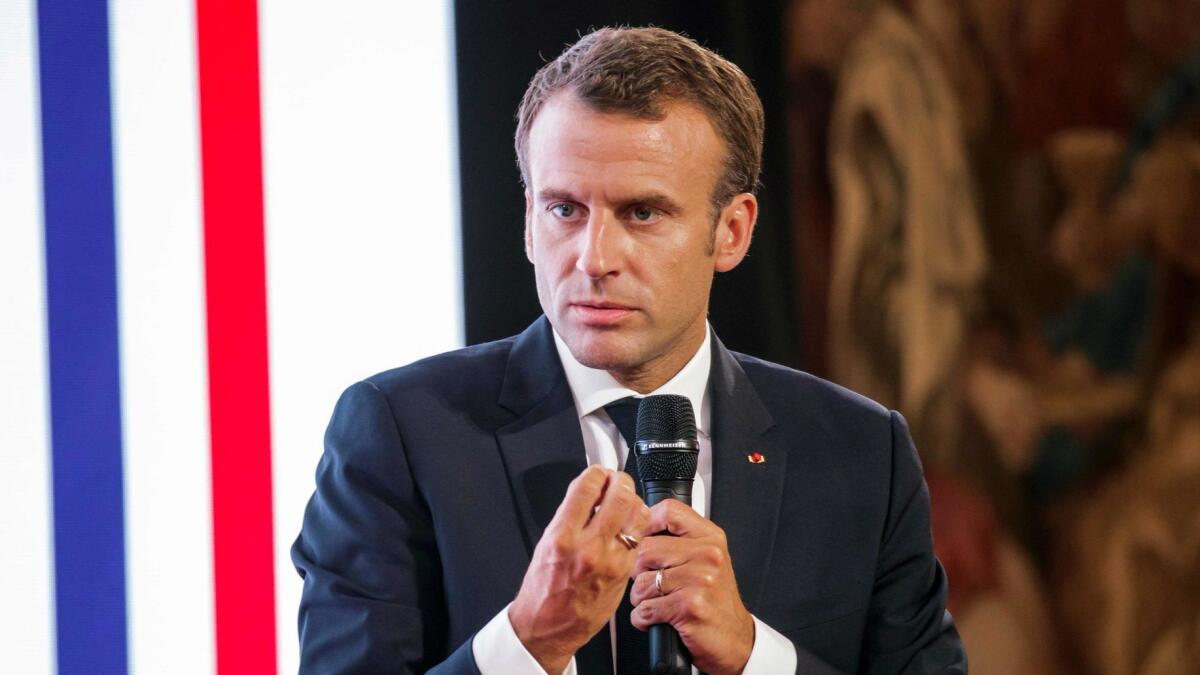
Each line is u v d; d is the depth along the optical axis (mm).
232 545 6891
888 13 9781
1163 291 10586
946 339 10000
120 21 6941
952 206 9984
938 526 10148
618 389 4898
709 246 4621
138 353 6840
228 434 6934
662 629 4207
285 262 7133
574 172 4402
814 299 9469
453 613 4570
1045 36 10336
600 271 4371
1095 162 10438
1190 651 10562
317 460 7082
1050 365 10367
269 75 7191
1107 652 10438
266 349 7051
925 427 10008
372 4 7426
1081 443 10422
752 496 4879
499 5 7742
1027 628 10320
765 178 9266
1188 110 10609
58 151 6801
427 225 7457
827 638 4809
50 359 6711
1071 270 10406
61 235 6773
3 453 6609
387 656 4441
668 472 4402
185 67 7031
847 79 9586
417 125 7484
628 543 4078
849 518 4977
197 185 7004
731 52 9008
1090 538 10422
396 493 4703
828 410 5250
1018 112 10258
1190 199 10617
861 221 9617
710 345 5160
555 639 4141
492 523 4656
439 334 7434
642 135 4398
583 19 7988
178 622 6789
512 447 4793
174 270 6934
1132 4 10539
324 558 4699
